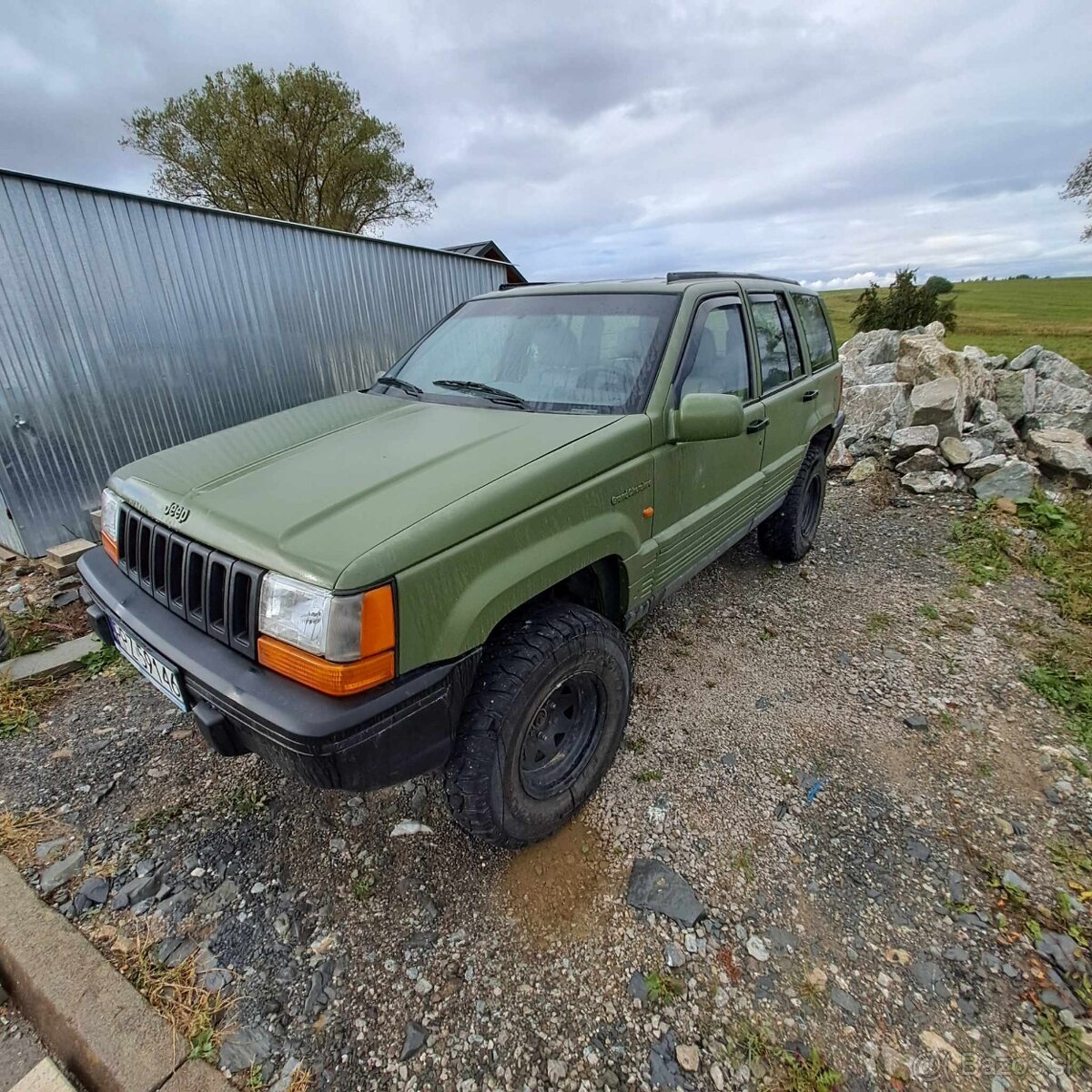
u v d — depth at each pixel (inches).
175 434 214.1
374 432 91.5
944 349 248.1
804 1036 62.5
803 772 96.3
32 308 174.6
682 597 150.9
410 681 62.3
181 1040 62.0
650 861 81.4
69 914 75.0
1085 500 198.8
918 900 76.2
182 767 97.9
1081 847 83.1
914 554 172.6
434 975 68.6
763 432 128.5
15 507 177.3
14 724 107.5
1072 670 120.0
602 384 98.9
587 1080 59.2
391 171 882.1
